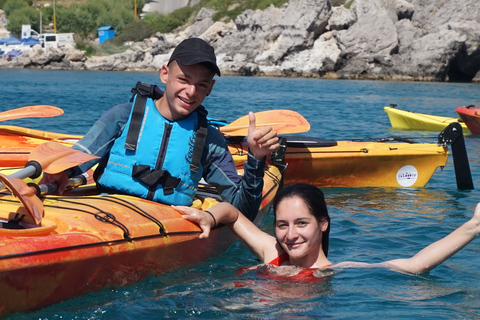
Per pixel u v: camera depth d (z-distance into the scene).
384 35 38.88
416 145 6.84
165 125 3.26
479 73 37.81
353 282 3.11
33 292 2.42
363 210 5.56
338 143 6.87
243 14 45.81
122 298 2.85
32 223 2.83
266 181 4.84
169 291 2.99
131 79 35.09
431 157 6.79
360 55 39.47
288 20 42.50
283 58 42.84
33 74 39.62
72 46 54.22
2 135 5.87
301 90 26.59
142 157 3.24
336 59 40.91
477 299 2.94
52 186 3.14
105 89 24.83
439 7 39.41
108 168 3.29
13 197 3.19
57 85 26.81
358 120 14.14
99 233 2.75
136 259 2.89
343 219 5.16
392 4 40.69
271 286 3.05
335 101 20.30
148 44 56.75
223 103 18.61
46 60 51.28
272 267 3.29
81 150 3.16
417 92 26.41
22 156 5.53
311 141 6.74
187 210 3.30
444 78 38.03
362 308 2.77
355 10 41.66
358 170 6.77
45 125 11.41
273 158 5.40
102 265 2.70
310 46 42.34
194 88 3.13
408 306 2.81
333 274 3.21
